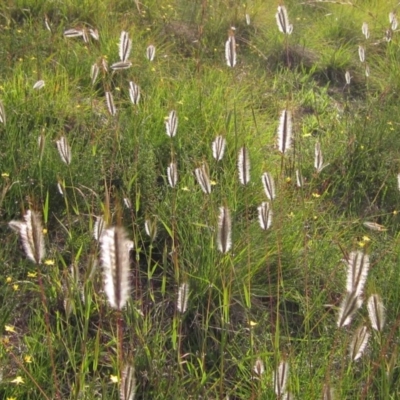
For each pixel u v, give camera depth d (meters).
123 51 1.44
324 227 1.67
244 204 1.65
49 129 1.75
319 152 1.45
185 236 1.56
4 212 1.58
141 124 1.82
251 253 1.53
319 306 1.43
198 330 1.42
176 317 1.38
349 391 1.33
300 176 1.52
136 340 1.37
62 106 1.90
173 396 1.27
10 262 1.49
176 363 1.33
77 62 2.22
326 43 2.91
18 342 1.37
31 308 1.40
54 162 1.64
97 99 2.10
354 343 1.11
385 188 1.84
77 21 2.56
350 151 1.96
